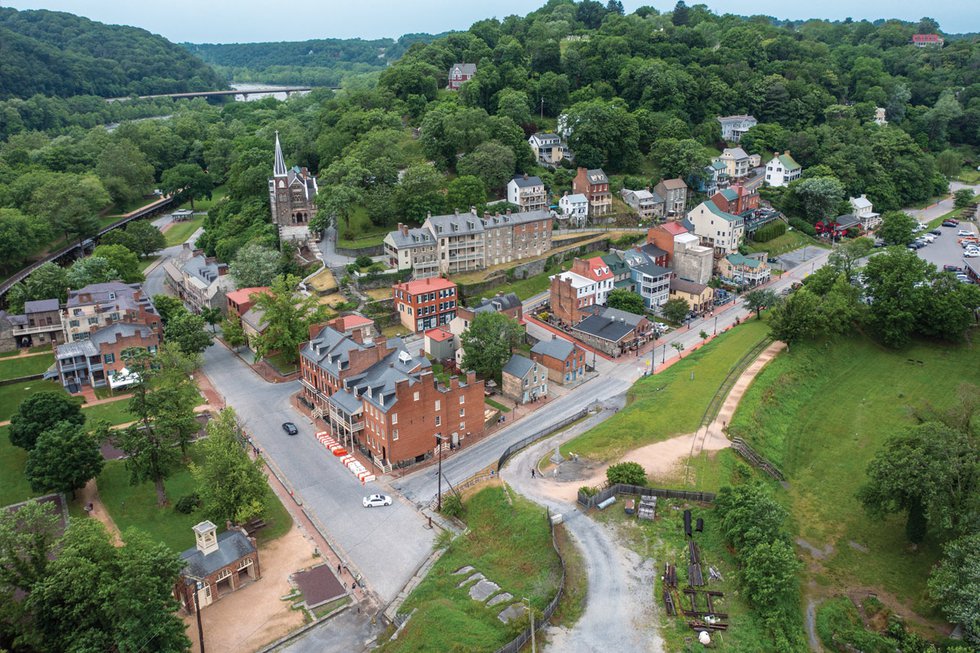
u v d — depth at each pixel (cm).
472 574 7556
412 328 14400
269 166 19312
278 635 6894
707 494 8488
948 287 13850
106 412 11394
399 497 9219
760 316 14825
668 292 16275
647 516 8188
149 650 5956
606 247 18225
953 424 9275
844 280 14075
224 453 8225
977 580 6675
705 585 7219
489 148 18875
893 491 8081
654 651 6384
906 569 8156
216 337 14788
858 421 11412
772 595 6906
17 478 9550
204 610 7238
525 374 11762
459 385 10344
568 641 6488
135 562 6006
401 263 15362
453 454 10312
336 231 17712
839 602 7650
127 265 17125
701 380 11944
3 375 12562
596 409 11594
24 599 6169
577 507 8500
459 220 16075
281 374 12825
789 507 9262
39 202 18800
